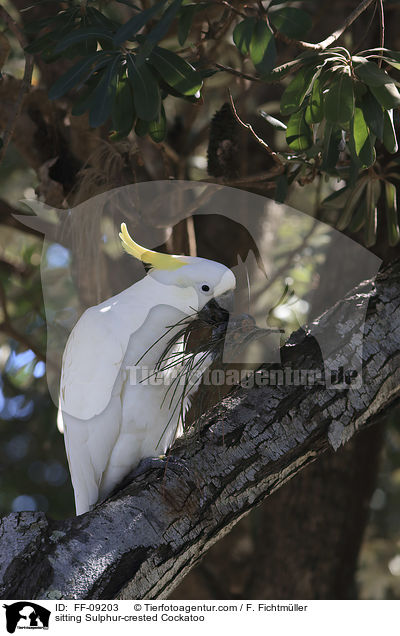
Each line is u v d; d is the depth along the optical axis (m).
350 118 3.79
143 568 3.40
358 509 7.65
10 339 8.06
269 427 3.85
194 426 3.97
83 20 4.55
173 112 8.22
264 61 3.81
